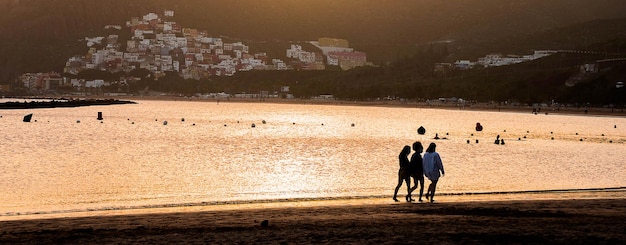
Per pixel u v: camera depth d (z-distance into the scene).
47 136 105.06
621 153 78.88
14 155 68.81
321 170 55.66
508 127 155.00
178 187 44.53
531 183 46.88
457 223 27.73
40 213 33.62
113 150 77.31
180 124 158.25
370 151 79.00
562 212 31.25
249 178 49.69
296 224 27.72
